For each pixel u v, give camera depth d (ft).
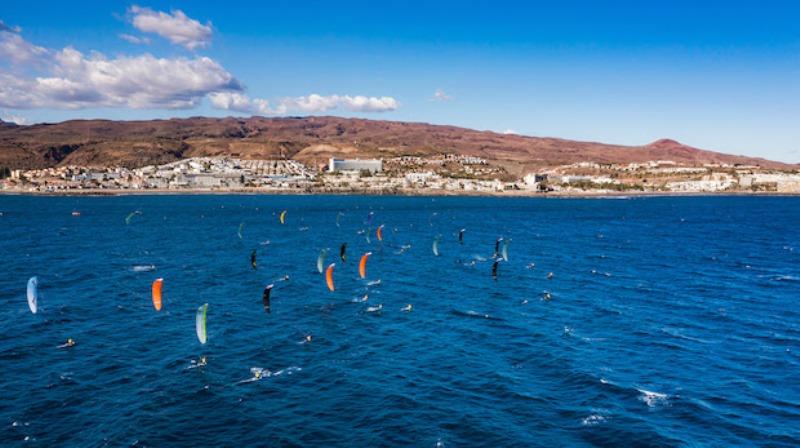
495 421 162.20
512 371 198.70
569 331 244.83
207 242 531.09
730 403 175.01
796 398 179.22
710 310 282.77
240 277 356.18
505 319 263.70
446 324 255.09
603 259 445.78
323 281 345.51
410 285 336.49
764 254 481.46
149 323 249.75
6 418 159.02
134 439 149.28
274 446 147.84
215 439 150.82
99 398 172.96
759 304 296.51
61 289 313.94
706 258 455.63
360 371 197.57
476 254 463.42
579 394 180.14
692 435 155.63
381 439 151.84
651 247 523.70
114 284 329.11
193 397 174.81
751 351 221.25
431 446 148.87
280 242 538.06
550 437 153.89
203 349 216.33
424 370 199.11
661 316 271.08
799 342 232.53
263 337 231.91
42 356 206.80
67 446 145.69
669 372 198.59
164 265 397.39
